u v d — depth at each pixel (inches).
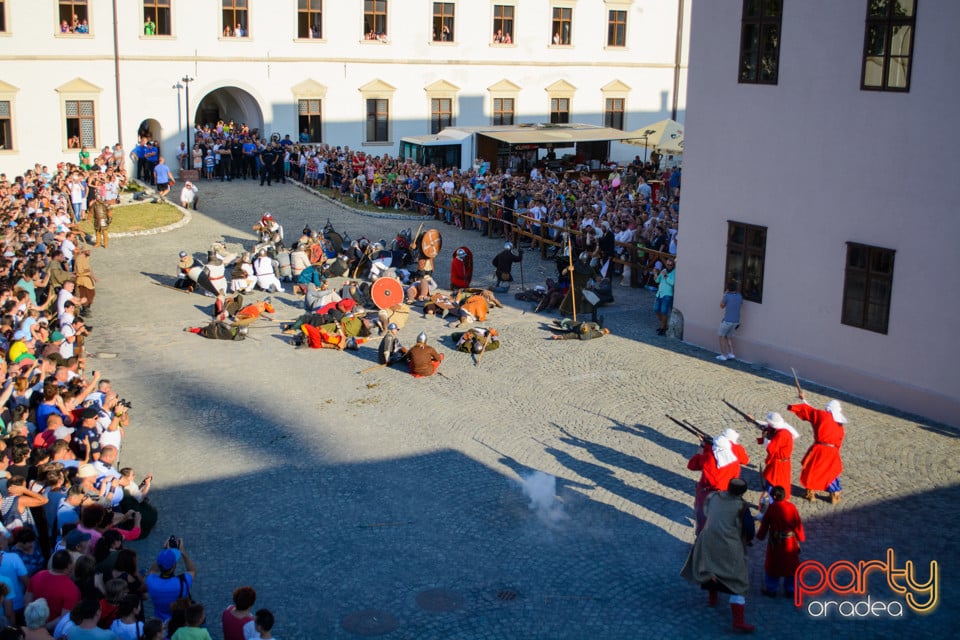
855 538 538.6
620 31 2114.9
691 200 871.7
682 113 2214.6
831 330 767.7
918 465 629.9
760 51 789.9
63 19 1656.0
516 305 1026.1
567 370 812.6
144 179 1715.1
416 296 1019.3
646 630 455.5
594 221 1186.0
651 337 914.1
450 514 565.0
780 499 477.4
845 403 739.4
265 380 788.0
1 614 382.3
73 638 356.8
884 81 703.7
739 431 683.4
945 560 517.3
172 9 1733.5
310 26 1859.0
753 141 805.2
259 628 366.3
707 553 457.1
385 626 456.4
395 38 1926.7
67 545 425.4
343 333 887.1
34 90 1651.1
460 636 449.7
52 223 1118.4
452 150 1774.1
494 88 2026.3
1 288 763.4
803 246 778.8
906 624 461.7
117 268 1160.8
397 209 1547.7
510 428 688.4
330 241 1181.1
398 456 642.2
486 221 1386.6
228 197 1617.9
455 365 824.3
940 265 687.1
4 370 609.3
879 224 721.0
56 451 502.0
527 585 492.4
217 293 1025.5
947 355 692.7
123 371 805.2
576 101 2106.3
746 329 836.6
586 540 537.0
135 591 408.2
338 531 545.3
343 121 1921.8
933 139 678.5
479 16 1984.5
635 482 605.9
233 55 1798.7
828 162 749.3
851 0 717.9
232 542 532.1
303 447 656.4
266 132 1860.2
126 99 1723.7
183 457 639.1
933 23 668.7
